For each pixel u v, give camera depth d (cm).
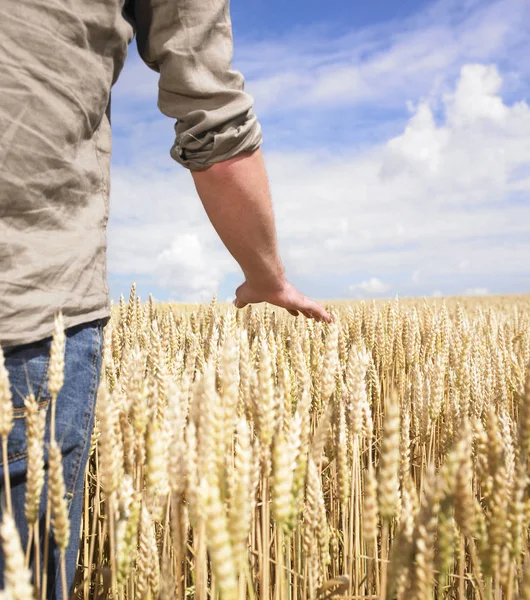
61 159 122
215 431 95
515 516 111
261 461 119
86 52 125
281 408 129
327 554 150
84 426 137
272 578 187
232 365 110
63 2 120
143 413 122
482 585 145
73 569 145
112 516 113
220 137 168
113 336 292
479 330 473
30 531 112
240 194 184
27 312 116
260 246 208
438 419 271
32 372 120
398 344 363
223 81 168
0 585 118
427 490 97
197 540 100
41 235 121
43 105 117
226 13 169
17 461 121
